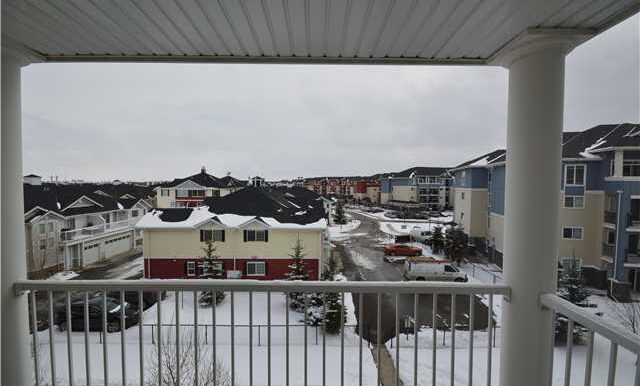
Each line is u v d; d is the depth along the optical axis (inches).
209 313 273.9
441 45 72.9
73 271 527.2
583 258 296.7
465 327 253.8
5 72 71.7
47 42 71.6
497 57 75.2
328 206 1095.0
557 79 66.5
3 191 70.3
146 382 167.6
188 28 66.6
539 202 66.3
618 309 180.7
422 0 56.0
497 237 478.9
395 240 735.7
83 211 616.7
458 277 388.2
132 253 667.4
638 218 277.3
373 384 165.9
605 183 295.6
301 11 60.2
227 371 159.6
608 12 58.6
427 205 1440.7
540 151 66.3
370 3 57.3
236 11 60.3
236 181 1169.4
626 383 110.1
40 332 247.9
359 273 465.4
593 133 327.0
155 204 997.2
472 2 56.1
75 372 183.6
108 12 60.2
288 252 428.5
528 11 58.6
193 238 424.8
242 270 427.2
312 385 164.1
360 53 77.5
